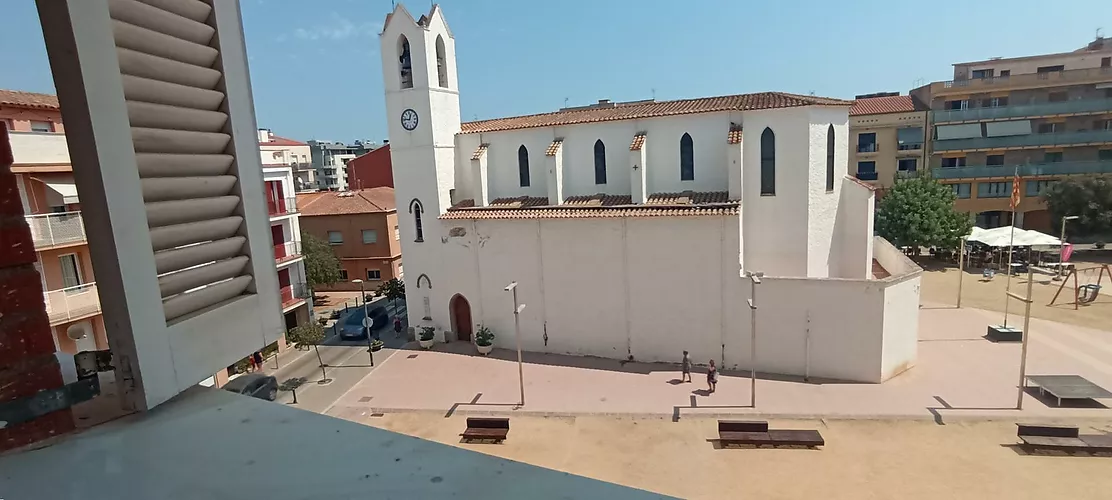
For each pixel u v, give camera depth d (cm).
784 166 2498
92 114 240
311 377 2562
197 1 306
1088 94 4703
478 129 2989
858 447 1744
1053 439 1673
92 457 230
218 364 307
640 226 2464
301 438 247
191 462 227
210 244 308
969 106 4934
